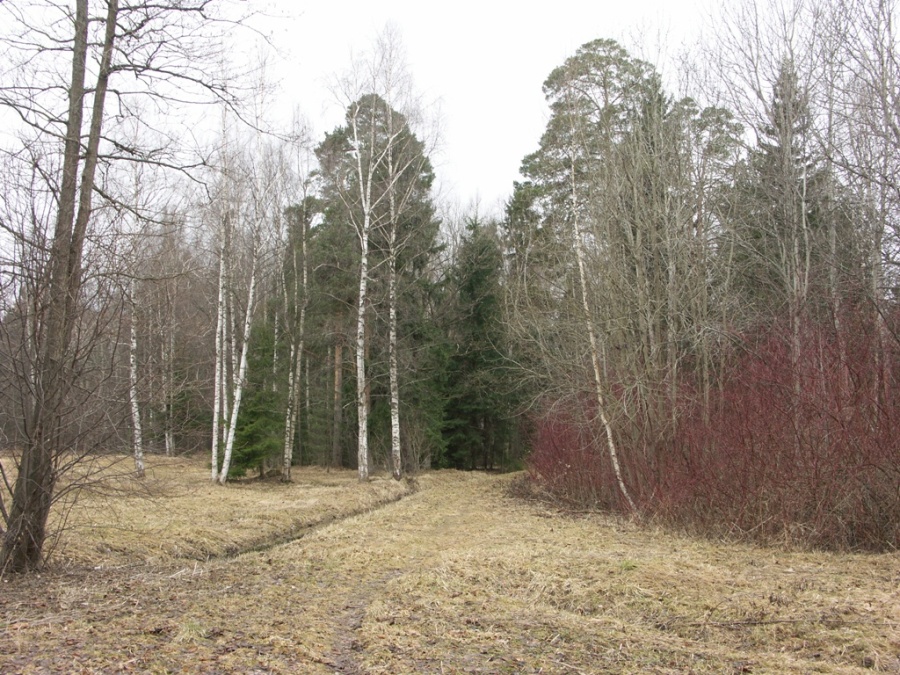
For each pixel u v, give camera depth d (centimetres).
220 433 2747
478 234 3581
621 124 1952
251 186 2433
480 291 3544
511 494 2448
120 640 622
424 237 3114
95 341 930
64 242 913
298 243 3019
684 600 821
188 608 768
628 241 1838
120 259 1038
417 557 1202
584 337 1894
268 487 2417
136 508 1636
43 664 552
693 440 1546
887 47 1334
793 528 1218
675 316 1761
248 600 827
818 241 1611
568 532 1489
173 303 1717
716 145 1862
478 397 3547
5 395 920
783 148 1659
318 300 2995
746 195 1950
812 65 1588
